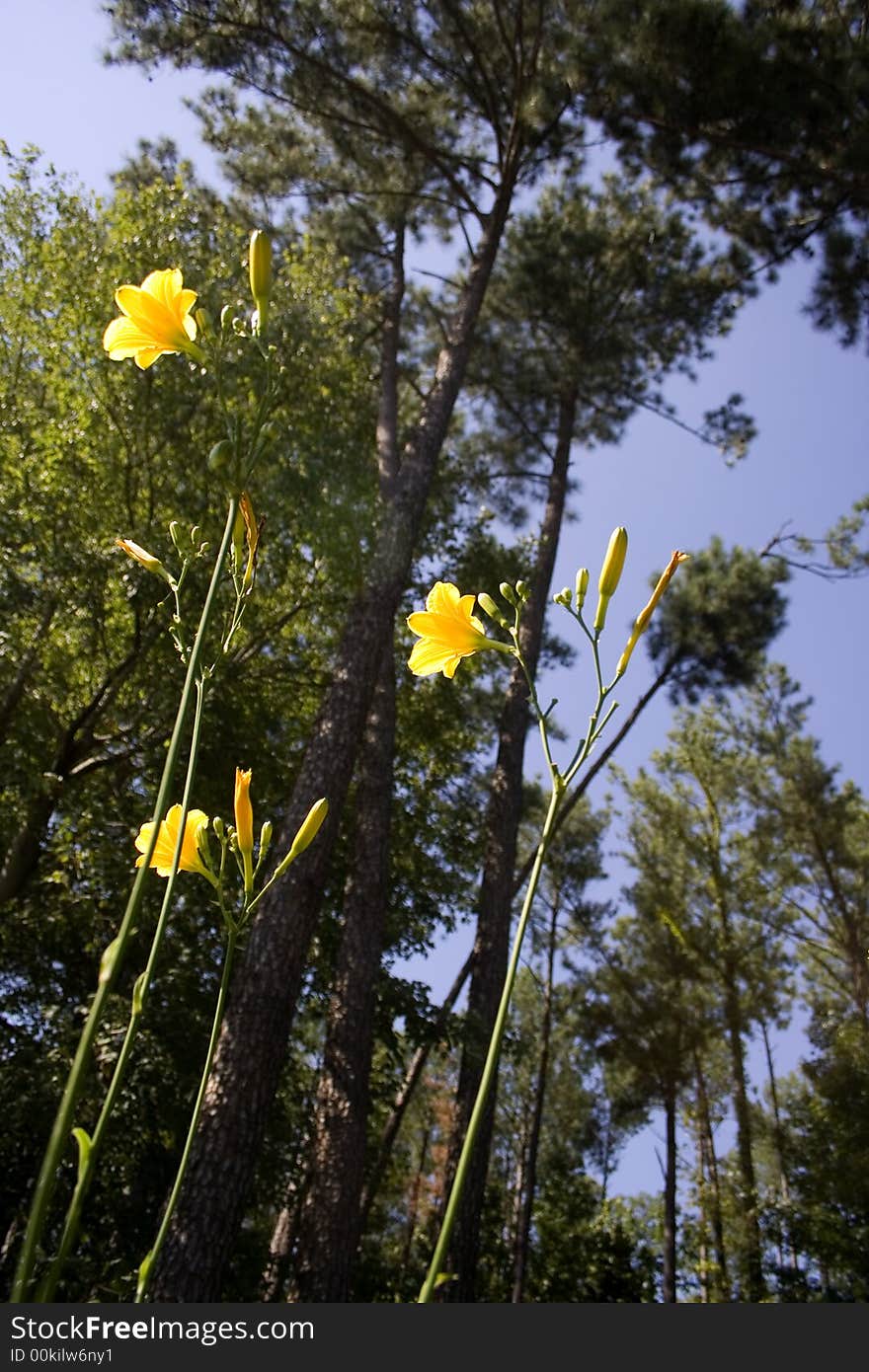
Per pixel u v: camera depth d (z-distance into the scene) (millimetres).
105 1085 7391
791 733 15320
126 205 9969
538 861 1210
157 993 7953
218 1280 5086
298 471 9414
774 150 9820
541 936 15500
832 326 11438
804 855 14391
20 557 8227
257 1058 5699
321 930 9883
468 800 12625
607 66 9445
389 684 9852
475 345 13594
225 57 10273
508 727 10422
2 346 9336
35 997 8758
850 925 13234
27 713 8188
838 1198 12367
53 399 9547
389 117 10758
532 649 11023
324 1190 6738
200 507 8930
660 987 13219
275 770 9750
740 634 11969
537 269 12008
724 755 15695
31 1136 7520
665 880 14812
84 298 9398
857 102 8984
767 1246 12773
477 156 12570
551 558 11773
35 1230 900
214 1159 5328
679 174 10883
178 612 1516
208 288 9297
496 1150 19438
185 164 12133
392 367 12492
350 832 10352
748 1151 13414
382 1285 10867
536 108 10461
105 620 9086
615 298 12641
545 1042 14883
